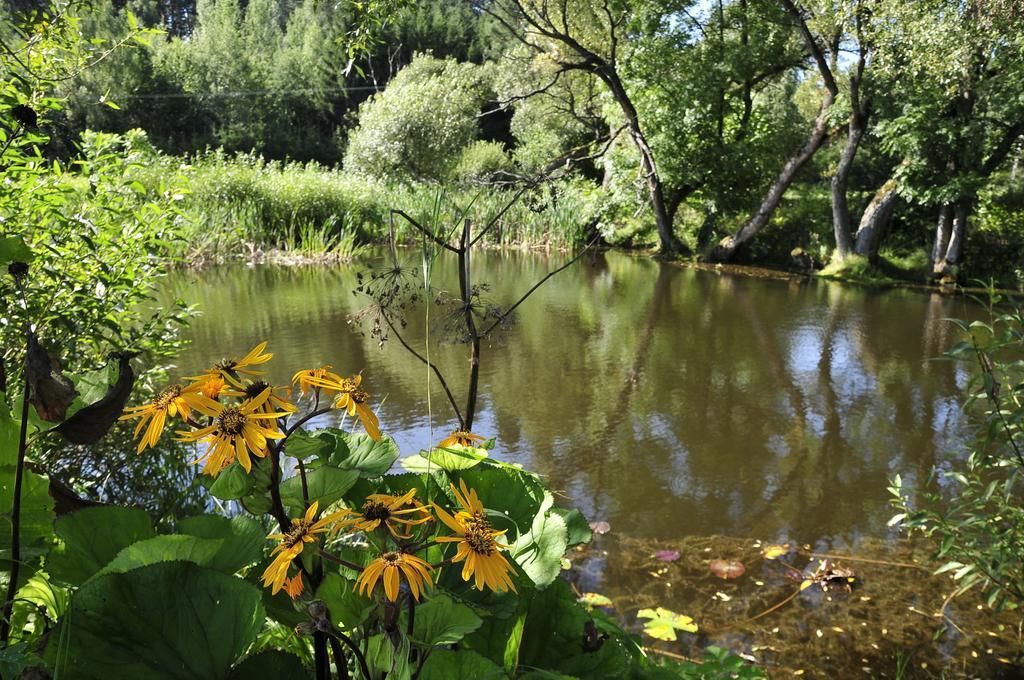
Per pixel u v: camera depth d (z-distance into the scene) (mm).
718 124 16828
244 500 1057
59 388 1027
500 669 1069
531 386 6613
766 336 9055
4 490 1211
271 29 55969
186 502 3094
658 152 16531
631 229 18828
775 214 17906
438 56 45594
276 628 1491
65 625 914
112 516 1199
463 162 25625
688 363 7648
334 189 18391
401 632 966
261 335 8086
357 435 1466
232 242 15141
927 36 11828
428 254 2654
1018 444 3375
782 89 19266
